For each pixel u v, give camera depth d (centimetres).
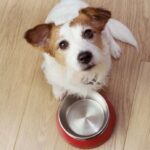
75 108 119
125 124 116
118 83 121
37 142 116
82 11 103
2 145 116
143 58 123
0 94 123
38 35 103
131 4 131
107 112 114
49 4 135
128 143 113
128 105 118
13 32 131
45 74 121
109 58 112
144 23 128
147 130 114
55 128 117
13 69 126
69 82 113
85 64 102
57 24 107
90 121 116
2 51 129
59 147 115
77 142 113
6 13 134
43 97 122
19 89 123
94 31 103
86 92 117
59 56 104
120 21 129
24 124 119
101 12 102
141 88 120
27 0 136
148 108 117
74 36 100
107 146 114
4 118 120
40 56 127
